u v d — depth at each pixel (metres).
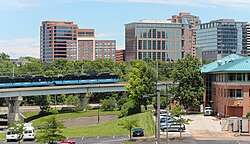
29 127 102.62
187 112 136.88
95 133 111.75
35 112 187.38
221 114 125.00
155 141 90.62
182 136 96.75
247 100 119.00
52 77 176.00
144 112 147.75
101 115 173.12
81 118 167.38
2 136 111.88
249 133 100.94
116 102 194.62
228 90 120.38
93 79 187.38
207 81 139.62
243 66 119.50
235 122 102.69
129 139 96.38
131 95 152.62
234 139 93.25
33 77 170.50
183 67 135.00
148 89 152.62
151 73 154.88
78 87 183.12
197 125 112.25
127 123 95.75
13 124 98.44
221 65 138.38
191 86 134.88
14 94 162.50
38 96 187.88
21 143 95.50
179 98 134.50
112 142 93.00
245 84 118.94
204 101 139.62
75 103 189.88
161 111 132.12
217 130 104.88
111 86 191.25
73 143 85.19
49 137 75.12
